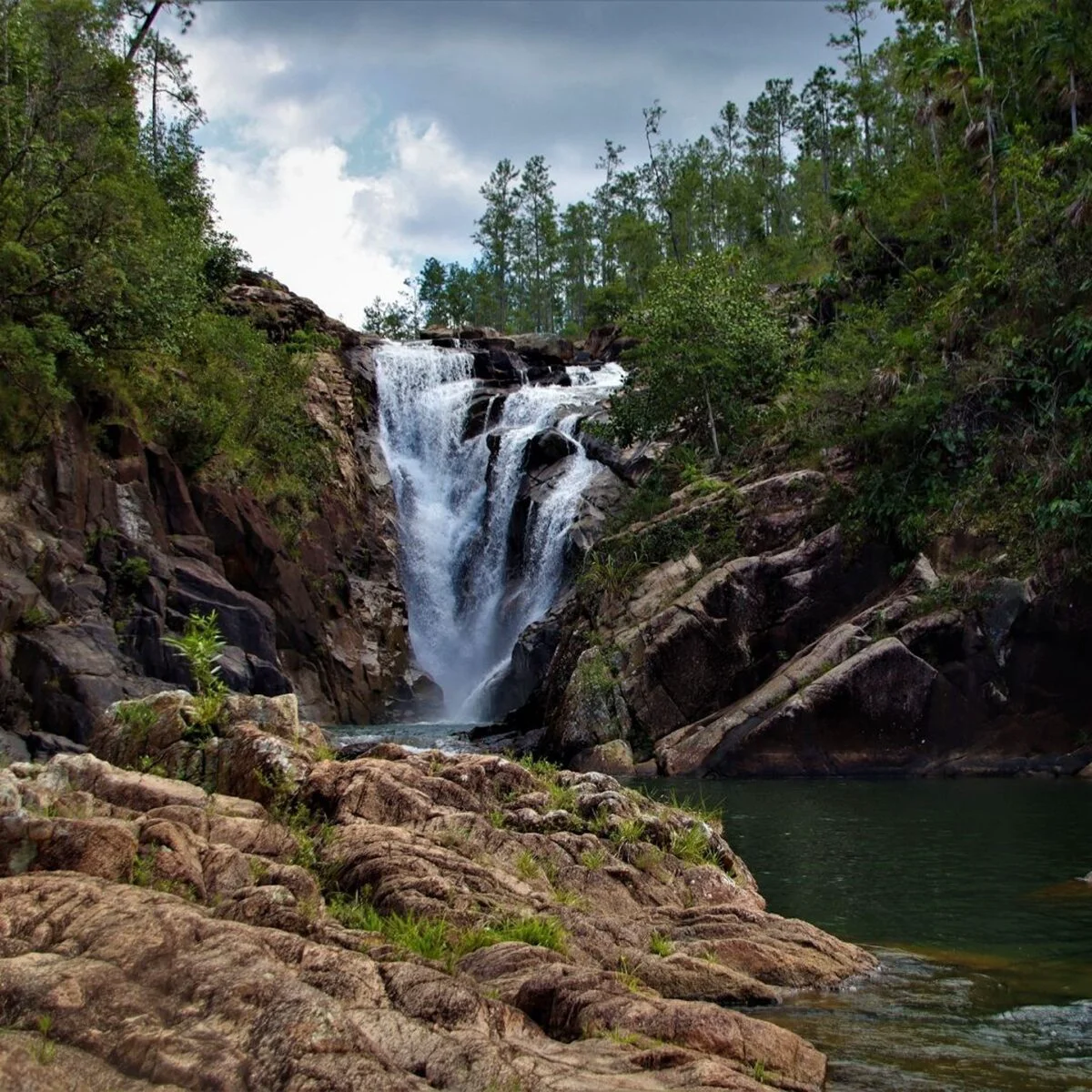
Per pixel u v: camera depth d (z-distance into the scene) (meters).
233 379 38.75
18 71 29.03
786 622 28.55
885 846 15.05
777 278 68.00
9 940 5.71
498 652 42.84
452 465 48.72
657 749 26.66
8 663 23.25
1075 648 24.42
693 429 40.84
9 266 27.45
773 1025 6.39
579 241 98.56
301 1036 4.88
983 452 28.31
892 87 63.22
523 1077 5.12
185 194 46.56
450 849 9.22
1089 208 28.45
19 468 27.14
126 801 8.98
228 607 29.69
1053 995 7.98
